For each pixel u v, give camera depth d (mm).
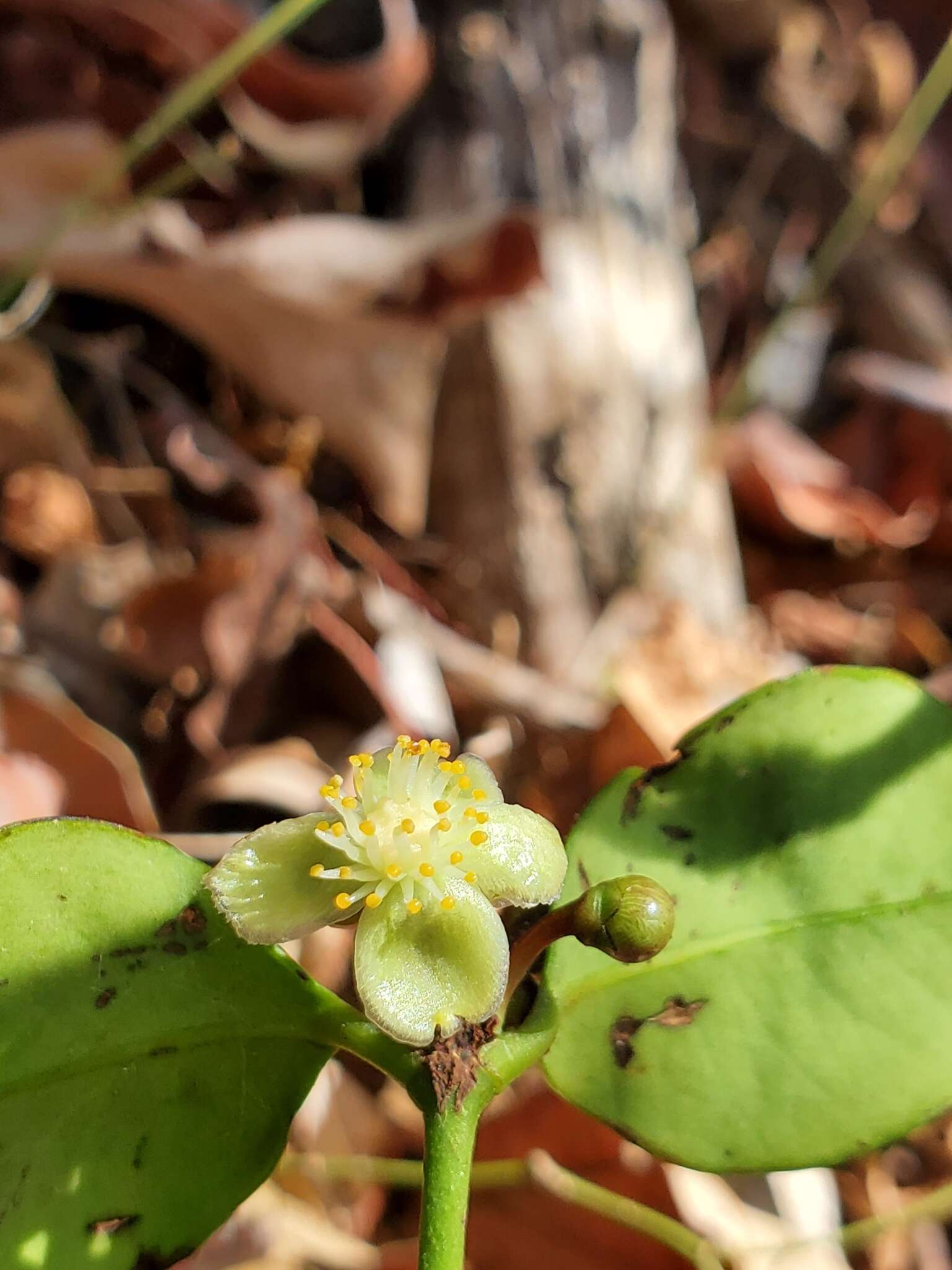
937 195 139
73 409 91
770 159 133
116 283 88
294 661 84
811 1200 70
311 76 96
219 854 69
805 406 126
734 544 107
